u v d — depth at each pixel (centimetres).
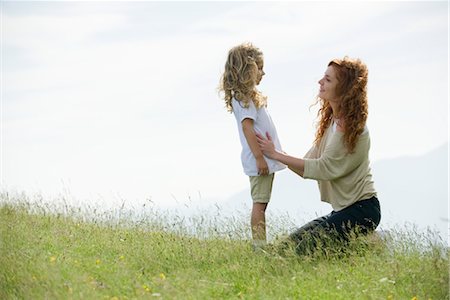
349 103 853
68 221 1047
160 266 819
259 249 848
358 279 759
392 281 741
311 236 848
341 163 855
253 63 880
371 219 862
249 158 884
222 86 896
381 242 847
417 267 784
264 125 884
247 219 938
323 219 873
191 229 942
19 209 1075
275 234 888
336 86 858
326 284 739
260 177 881
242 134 887
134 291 704
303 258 816
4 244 829
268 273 773
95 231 971
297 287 725
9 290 706
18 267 737
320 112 908
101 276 750
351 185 861
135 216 1021
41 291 689
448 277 737
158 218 989
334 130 883
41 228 997
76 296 670
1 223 942
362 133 857
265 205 888
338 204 869
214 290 728
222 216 942
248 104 875
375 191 871
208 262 838
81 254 862
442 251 804
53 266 755
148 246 880
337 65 862
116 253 877
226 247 869
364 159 863
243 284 747
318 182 892
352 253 817
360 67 859
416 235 842
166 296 690
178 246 879
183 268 816
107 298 686
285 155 863
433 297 721
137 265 822
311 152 911
